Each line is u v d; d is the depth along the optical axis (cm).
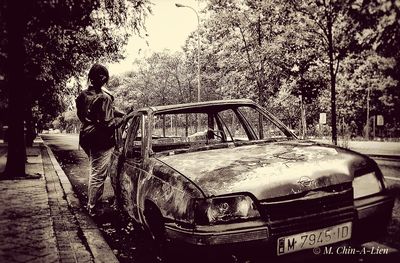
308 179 293
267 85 2008
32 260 342
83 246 392
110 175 562
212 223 278
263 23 1831
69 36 966
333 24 888
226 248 268
